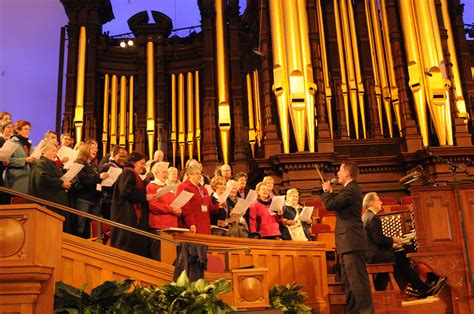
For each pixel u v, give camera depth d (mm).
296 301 6219
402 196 12891
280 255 6727
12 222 3326
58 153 6613
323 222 10117
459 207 6125
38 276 3303
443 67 13133
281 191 12344
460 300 6121
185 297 4547
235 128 15289
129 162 6098
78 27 16688
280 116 12938
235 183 7898
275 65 13289
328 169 12578
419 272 7699
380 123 13859
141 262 5277
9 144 5852
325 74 14039
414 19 13977
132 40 17109
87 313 4004
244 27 16484
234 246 6375
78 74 16172
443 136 12898
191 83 16516
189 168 6695
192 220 6426
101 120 16422
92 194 6906
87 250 5051
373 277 6766
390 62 14180
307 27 13609
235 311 4809
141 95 16422
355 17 15016
